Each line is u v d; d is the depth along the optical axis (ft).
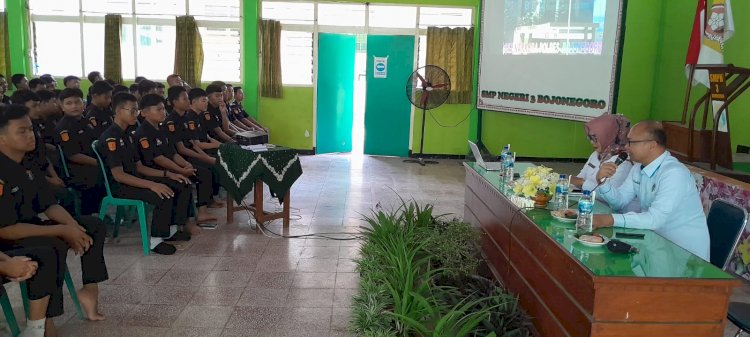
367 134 27.81
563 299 7.02
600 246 7.02
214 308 9.86
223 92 20.49
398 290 8.29
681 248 7.06
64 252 8.35
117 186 12.52
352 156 27.50
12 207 8.30
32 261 7.33
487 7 24.62
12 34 25.79
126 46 26.17
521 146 27.43
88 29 26.16
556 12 21.99
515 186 9.76
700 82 19.25
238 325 9.24
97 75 21.26
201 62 26.11
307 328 9.20
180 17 25.53
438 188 20.71
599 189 9.18
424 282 7.92
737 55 19.49
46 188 8.94
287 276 11.48
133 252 12.66
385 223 10.76
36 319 7.72
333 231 14.79
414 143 27.58
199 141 16.85
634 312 6.14
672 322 6.19
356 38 27.27
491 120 27.35
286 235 14.30
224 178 14.49
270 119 27.04
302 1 26.16
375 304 7.92
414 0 26.27
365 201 18.30
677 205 7.89
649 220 7.82
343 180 21.63
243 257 12.57
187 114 16.26
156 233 12.55
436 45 26.23
